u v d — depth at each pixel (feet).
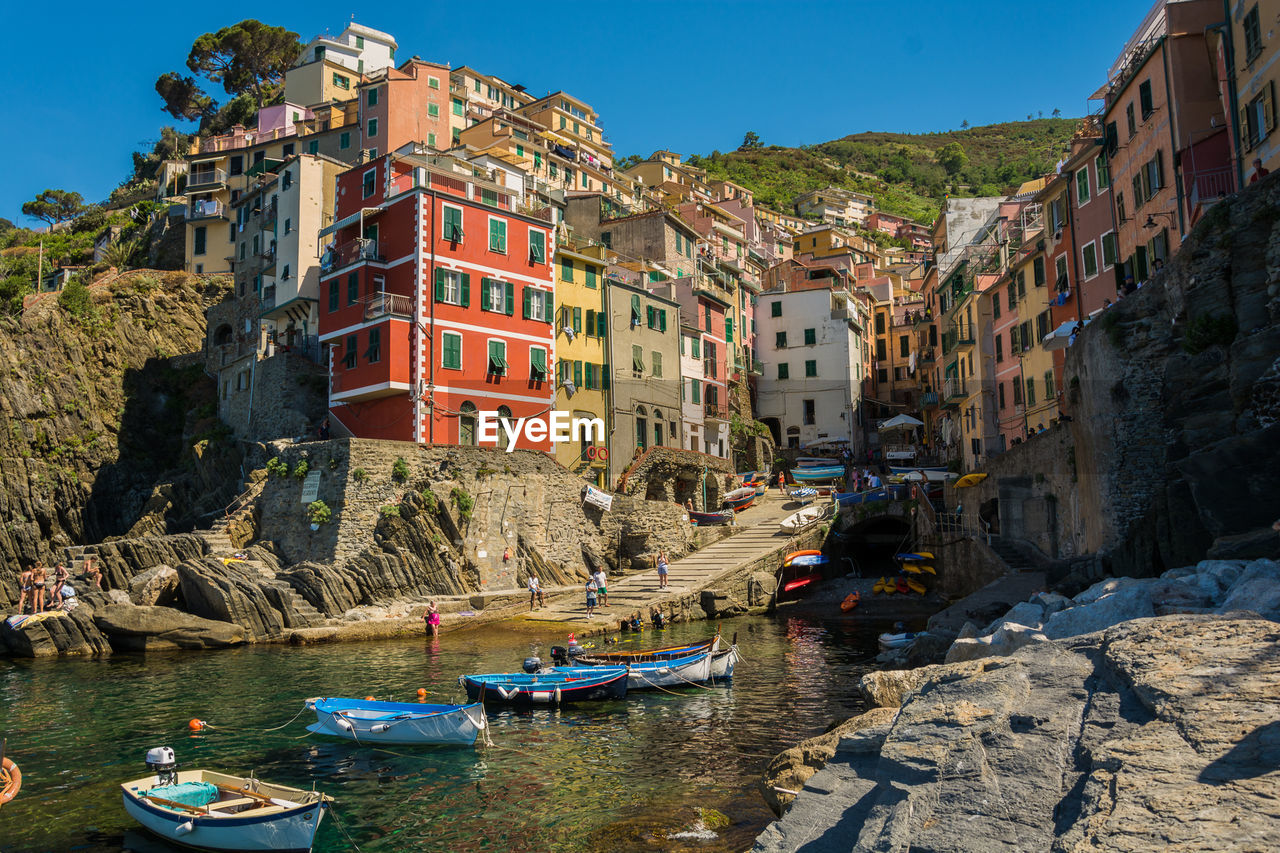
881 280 349.82
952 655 52.06
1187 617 32.58
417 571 138.41
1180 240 111.04
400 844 50.47
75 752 69.26
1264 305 76.23
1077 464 109.29
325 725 73.26
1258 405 71.56
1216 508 70.03
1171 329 89.15
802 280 293.64
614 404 193.26
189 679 97.55
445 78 287.48
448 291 160.76
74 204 445.37
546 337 177.17
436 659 107.96
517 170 245.04
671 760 65.41
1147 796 21.20
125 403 235.61
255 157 303.07
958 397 211.20
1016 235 199.52
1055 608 58.49
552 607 144.25
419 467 146.51
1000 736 27.78
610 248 251.19
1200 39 111.75
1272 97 92.63
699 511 200.13
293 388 184.03
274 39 436.76
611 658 95.04
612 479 189.47
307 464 144.56
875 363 325.42
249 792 52.44
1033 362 166.50
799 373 275.80
